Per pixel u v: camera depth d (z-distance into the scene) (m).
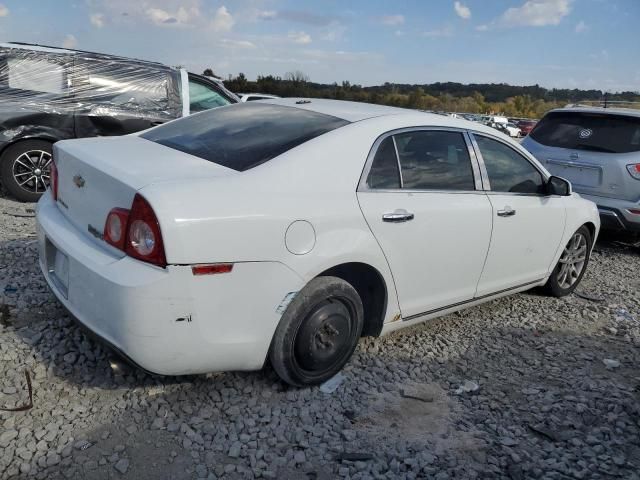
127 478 2.47
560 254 4.95
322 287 3.05
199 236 2.58
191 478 2.51
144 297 2.54
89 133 7.11
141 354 2.62
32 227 5.78
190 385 3.15
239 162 3.06
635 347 4.34
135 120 7.34
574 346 4.25
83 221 3.01
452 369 3.71
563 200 4.87
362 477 2.60
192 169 2.93
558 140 7.53
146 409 2.92
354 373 3.49
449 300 3.93
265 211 2.79
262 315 2.84
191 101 8.27
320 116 3.54
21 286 4.11
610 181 6.95
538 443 2.98
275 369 3.07
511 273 4.43
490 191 4.10
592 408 3.33
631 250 7.63
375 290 3.47
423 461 2.73
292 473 2.60
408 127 3.63
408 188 3.52
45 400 2.91
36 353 3.27
